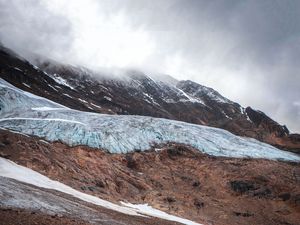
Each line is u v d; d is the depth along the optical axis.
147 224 45.38
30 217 28.94
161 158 105.44
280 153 128.12
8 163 53.94
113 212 46.72
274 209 88.81
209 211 79.31
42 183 50.06
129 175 88.75
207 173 102.25
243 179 99.56
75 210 37.97
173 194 84.38
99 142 100.38
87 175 73.62
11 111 112.62
